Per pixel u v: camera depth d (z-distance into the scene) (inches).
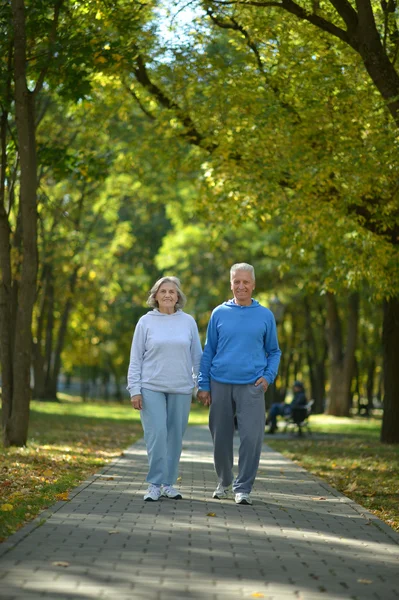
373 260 709.9
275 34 684.7
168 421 381.1
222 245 1681.8
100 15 621.0
